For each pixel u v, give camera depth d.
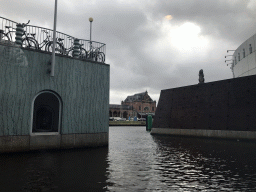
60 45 13.68
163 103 30.23
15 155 10.52
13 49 11.20
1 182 6.26
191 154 12.27
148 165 9.09
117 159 10.33
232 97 21.80
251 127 19.58
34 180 6.50
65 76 13.13
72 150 12.66
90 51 15.15
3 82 10.78
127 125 70.19
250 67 30.14
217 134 22.41
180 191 5.77
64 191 5.60
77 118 13.54
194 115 25.31
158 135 29.20
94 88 14.53
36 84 11.88
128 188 5.96
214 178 7.10
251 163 9.60
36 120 12.17
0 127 10.57
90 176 7.11
